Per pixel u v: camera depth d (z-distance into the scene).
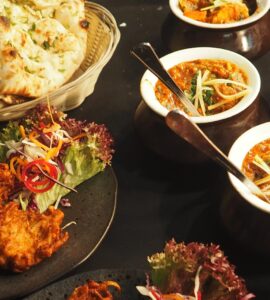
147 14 0.97
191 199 0.67
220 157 0.59
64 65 0.81
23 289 0.59
